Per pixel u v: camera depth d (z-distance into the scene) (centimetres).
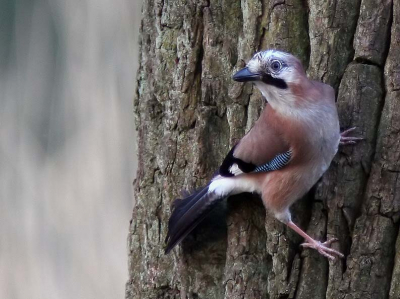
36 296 1764
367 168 909
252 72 921
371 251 894
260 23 958
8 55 1952
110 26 1805
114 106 1809
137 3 1767
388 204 893
